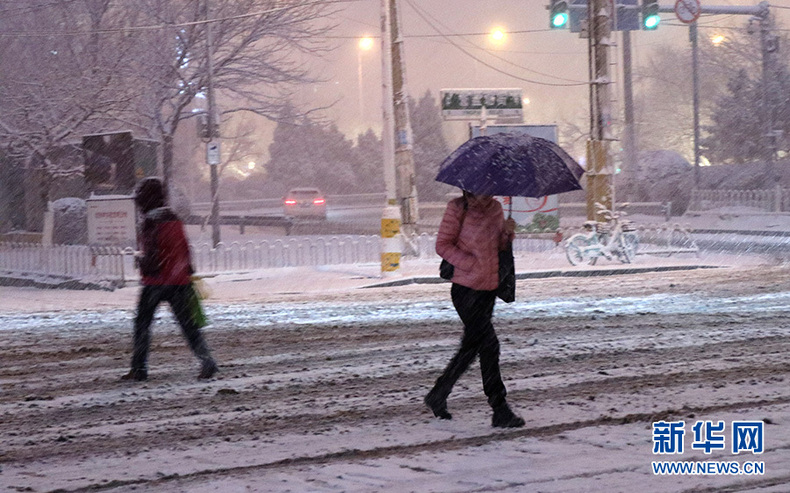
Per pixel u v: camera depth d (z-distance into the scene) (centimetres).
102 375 1177
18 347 1434
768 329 1435
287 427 862
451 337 1452
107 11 4597
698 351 1248
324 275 2692
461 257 834
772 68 6388
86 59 4391
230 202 9488
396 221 2584
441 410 880
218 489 657
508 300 848
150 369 1209
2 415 941
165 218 1113
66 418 924
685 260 3000
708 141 6819
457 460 723
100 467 732
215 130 4028
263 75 4981
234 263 3183
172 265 1110
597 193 2973
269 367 1205
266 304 2023
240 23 4791
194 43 4678
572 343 1338
